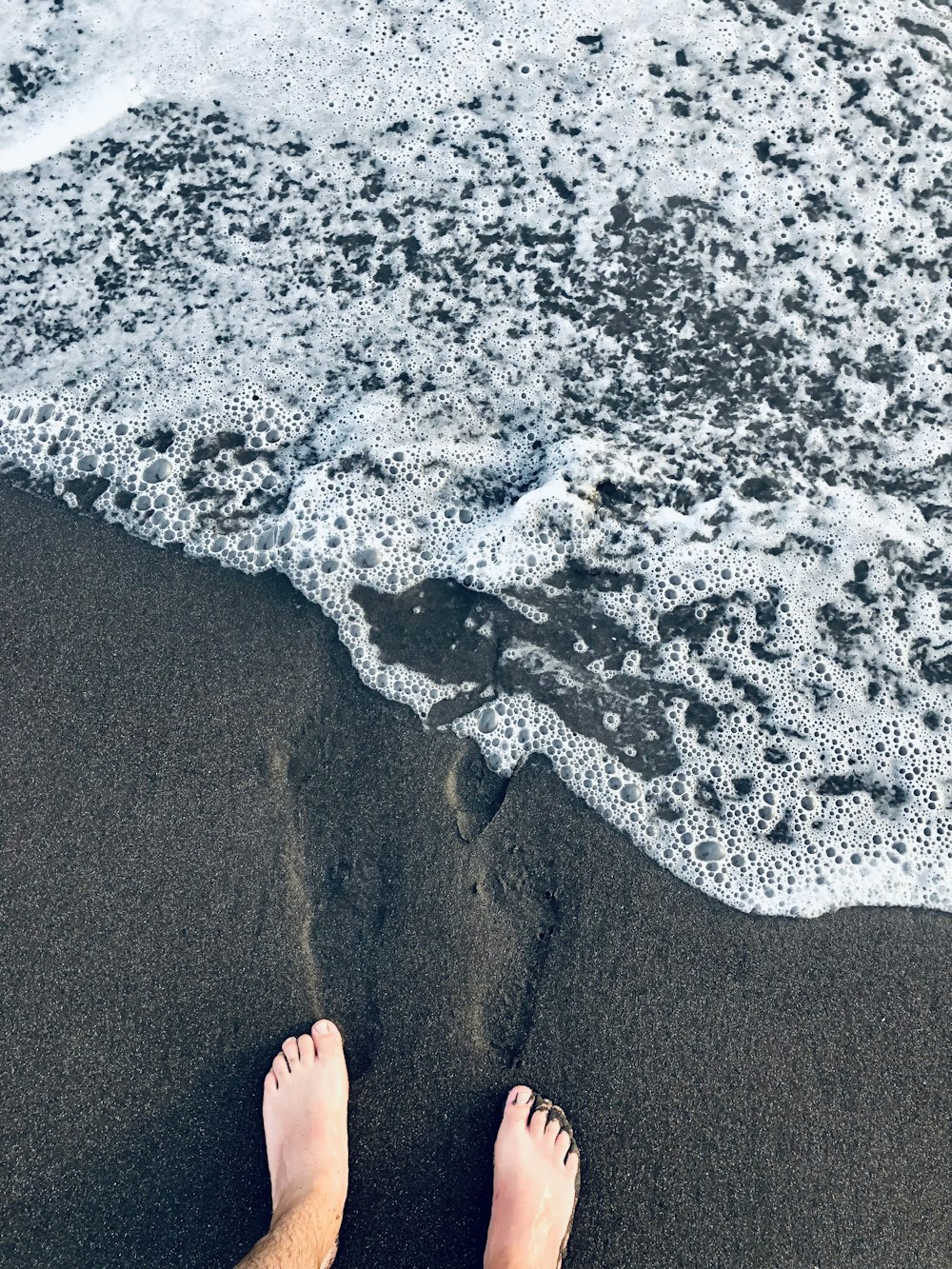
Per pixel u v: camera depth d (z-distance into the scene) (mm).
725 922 2125
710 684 2285
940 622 2318
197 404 2482
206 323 2537
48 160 2670
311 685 2271
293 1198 1879
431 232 2594
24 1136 2014
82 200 2639
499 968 2094
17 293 2576
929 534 2377
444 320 2531
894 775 2232
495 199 2615
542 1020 2070
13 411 2488
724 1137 2004
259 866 2160
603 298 2539
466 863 2148
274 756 2227
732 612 2326
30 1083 2041
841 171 2625
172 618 2318
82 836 2178
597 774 2219
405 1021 2076
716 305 2535
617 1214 1969
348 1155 2002
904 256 2570
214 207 2625
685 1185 1981
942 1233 1965
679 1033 2057
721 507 2385
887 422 2457
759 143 2650
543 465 2424
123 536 2387
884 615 2324
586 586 2342
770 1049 2051
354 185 2633
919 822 2203
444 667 2285
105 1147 2016
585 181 2625
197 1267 1963
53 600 2330
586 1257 1950
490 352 2506
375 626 2312
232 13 2742
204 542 2381
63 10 2760
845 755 2242
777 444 2438
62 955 2111
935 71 2689
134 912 2135
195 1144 2025
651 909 2129
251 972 2105
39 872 2156
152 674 2279
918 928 2135
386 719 2246
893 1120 2016
